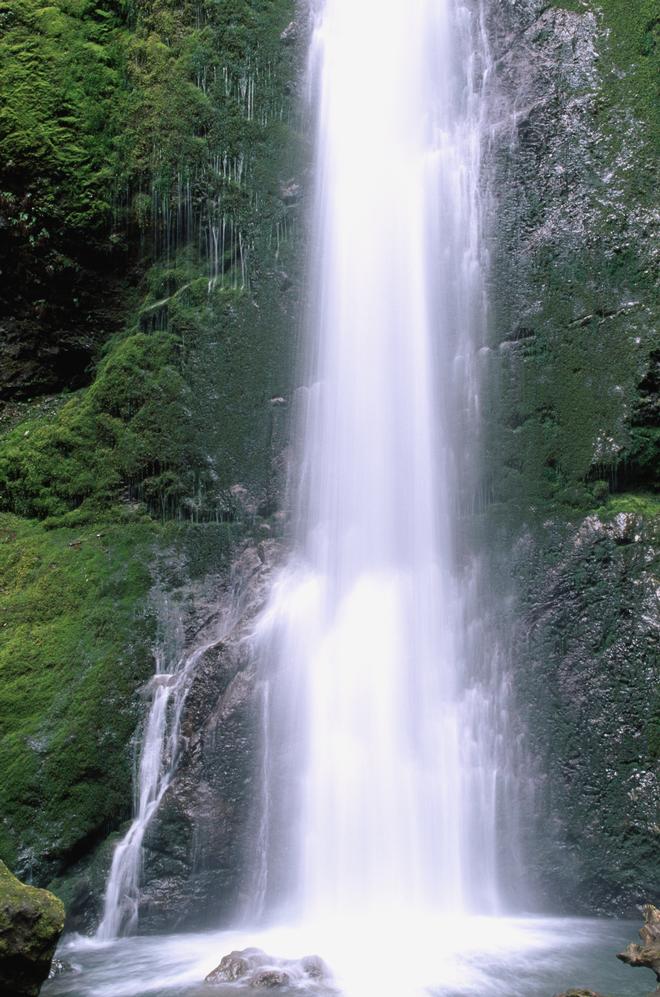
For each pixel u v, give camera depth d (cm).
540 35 1113
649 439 978
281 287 1109
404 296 1076
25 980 611
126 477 1084
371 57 1157
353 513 1032
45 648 976
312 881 852
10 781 886
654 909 752
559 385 1008
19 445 1138
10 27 1223
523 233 1057
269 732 888
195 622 990
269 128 1160
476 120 1107
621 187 1037
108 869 851
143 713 925
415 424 1040
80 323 1235
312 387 1077
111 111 1215
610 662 907
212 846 848
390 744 909
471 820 885
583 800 877
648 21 1075
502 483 1002
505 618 948
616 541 943
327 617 974
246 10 1195
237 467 1066
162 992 668
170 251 1178
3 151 1188
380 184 1112
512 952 742
